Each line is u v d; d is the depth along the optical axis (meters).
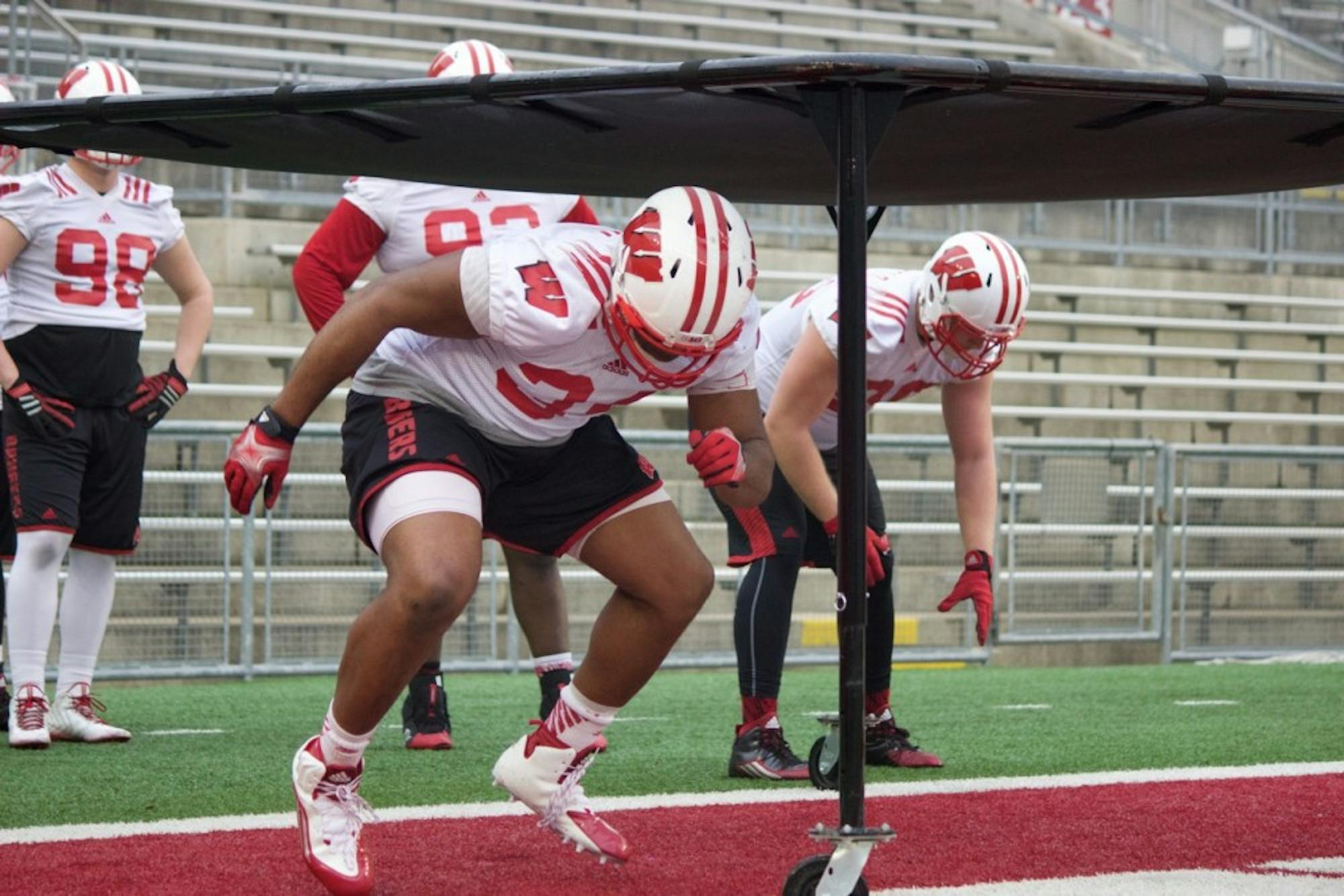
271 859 10.84
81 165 17.06
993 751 16.94
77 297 16.95
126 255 17.22
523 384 9.73
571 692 10.36
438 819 12.46
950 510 31.16
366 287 9.55
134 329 17.41
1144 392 41.09
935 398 40.41
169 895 9.73
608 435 10.48
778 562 14.91
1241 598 32.56
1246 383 41.03
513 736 17.94
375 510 9.80
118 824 12.23
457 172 11.37
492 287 9.27
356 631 9.36
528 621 16.28
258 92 9.27
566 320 9.27
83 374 16.94
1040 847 11.39
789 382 13.82
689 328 8.89
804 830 12.04
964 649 30.61
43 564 16.83
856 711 8.92
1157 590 31.69
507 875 10.43
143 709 20.84
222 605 26.58
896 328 13.88
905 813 12.77
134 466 17.44
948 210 44.22
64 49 34.97
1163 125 9.81
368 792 13.88
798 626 30.31
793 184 11.77
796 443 13.90
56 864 10.66
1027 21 52.84
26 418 16.81
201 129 10.08
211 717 19.81
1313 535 32.97
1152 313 43.62
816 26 49.91
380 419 10.09
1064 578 31.14
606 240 9.67
